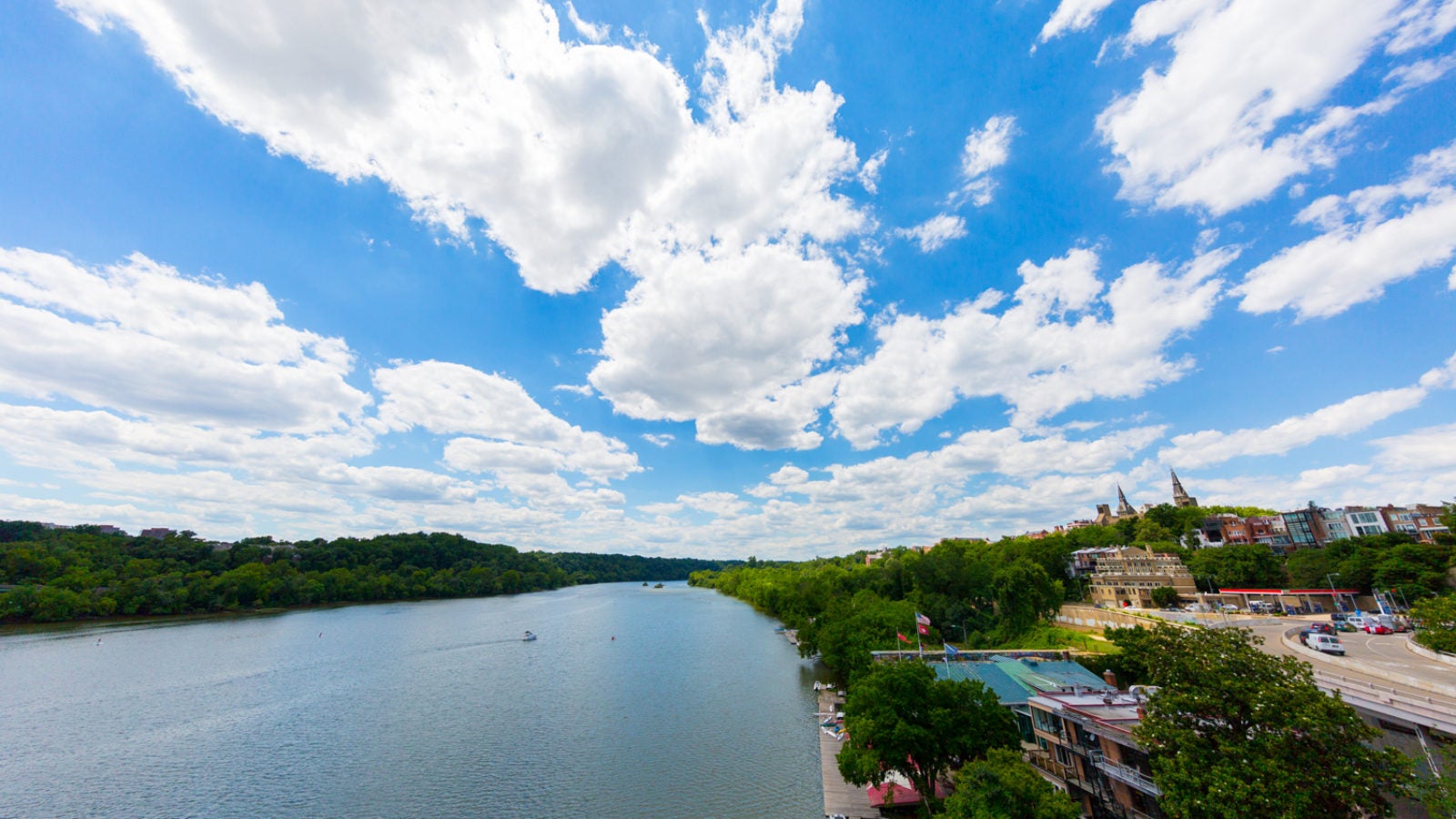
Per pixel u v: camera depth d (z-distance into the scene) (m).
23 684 109.69
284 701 102.25
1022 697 62.66
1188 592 144.38
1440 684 44.12
